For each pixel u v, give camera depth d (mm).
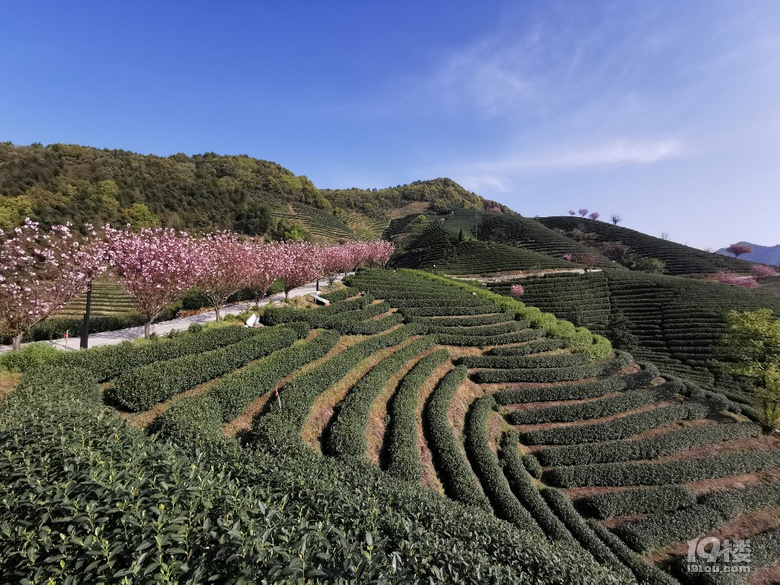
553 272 65250
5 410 8133
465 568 5465
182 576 4117
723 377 31469
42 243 21250
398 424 14953
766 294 49875
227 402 12023
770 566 13195
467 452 16234
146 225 48375
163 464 5941
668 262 81562
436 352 23109
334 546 4898
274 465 7809
